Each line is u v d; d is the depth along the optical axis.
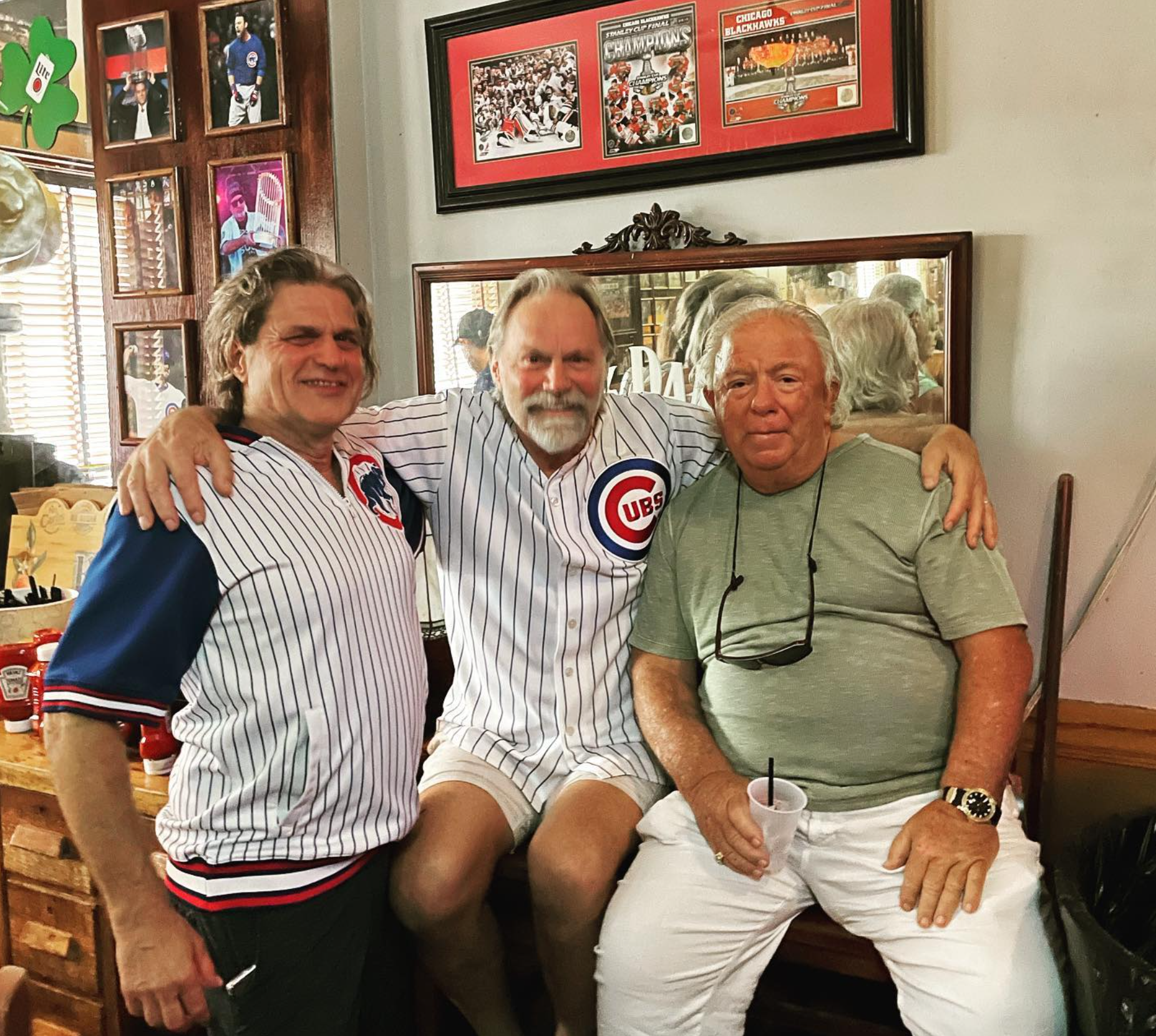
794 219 1.97
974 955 1.36
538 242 2.22
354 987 1.40
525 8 2.11
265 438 1.39
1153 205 1.71
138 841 1.25
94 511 2.58
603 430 1.77
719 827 1.51
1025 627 1.56
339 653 1.33
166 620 1.25
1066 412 1.81
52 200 2.88
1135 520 1.79
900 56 1.82
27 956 2.02
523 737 1.77
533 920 1.63
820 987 1.73
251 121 2.29
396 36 2.28
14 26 2.78
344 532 1.38
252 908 1.30
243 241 2.34
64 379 2.96
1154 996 1.21
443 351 2.28
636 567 1.75
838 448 1.66
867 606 1.57
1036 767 1.85
